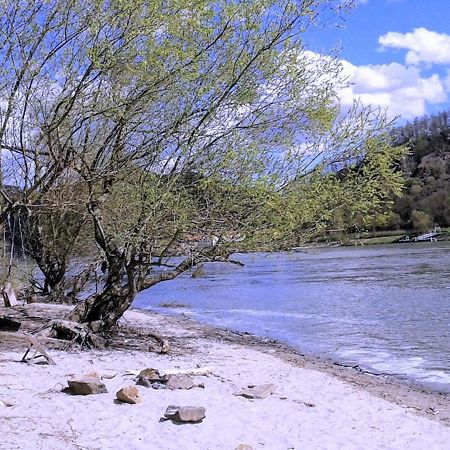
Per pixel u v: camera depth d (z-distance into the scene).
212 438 7.41
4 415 7.79
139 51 11.29
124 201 13.22
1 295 20.33
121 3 10.73
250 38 12.28
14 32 10.87
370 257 64.44
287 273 47.28
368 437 8.14
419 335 18.66
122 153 12.86
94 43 11.09
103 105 11.79
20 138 12.08
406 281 35.03
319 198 12.51
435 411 10.55
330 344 17.70
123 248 13.87
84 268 22.12
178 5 11.08
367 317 22.64
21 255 20.39
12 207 12.29
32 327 15.48
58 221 20.34
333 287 34.00
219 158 12.41
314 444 7.56
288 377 12.19
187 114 12.14
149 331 18.39
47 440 6.91
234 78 12.23
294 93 12.55
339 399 10.51
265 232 13.01
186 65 11.57
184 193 12.44
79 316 14.34
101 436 7.23
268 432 7.91
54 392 9.13
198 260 13.59
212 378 11.27
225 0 11.78
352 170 12.98
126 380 10.36
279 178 12.22
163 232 13.20
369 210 13.20
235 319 23.19
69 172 13.26
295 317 23.36
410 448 7.78
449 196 96.88
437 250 69.50
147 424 7.83
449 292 28.44
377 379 13.33
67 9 10.93
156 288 37.97
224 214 12.84
